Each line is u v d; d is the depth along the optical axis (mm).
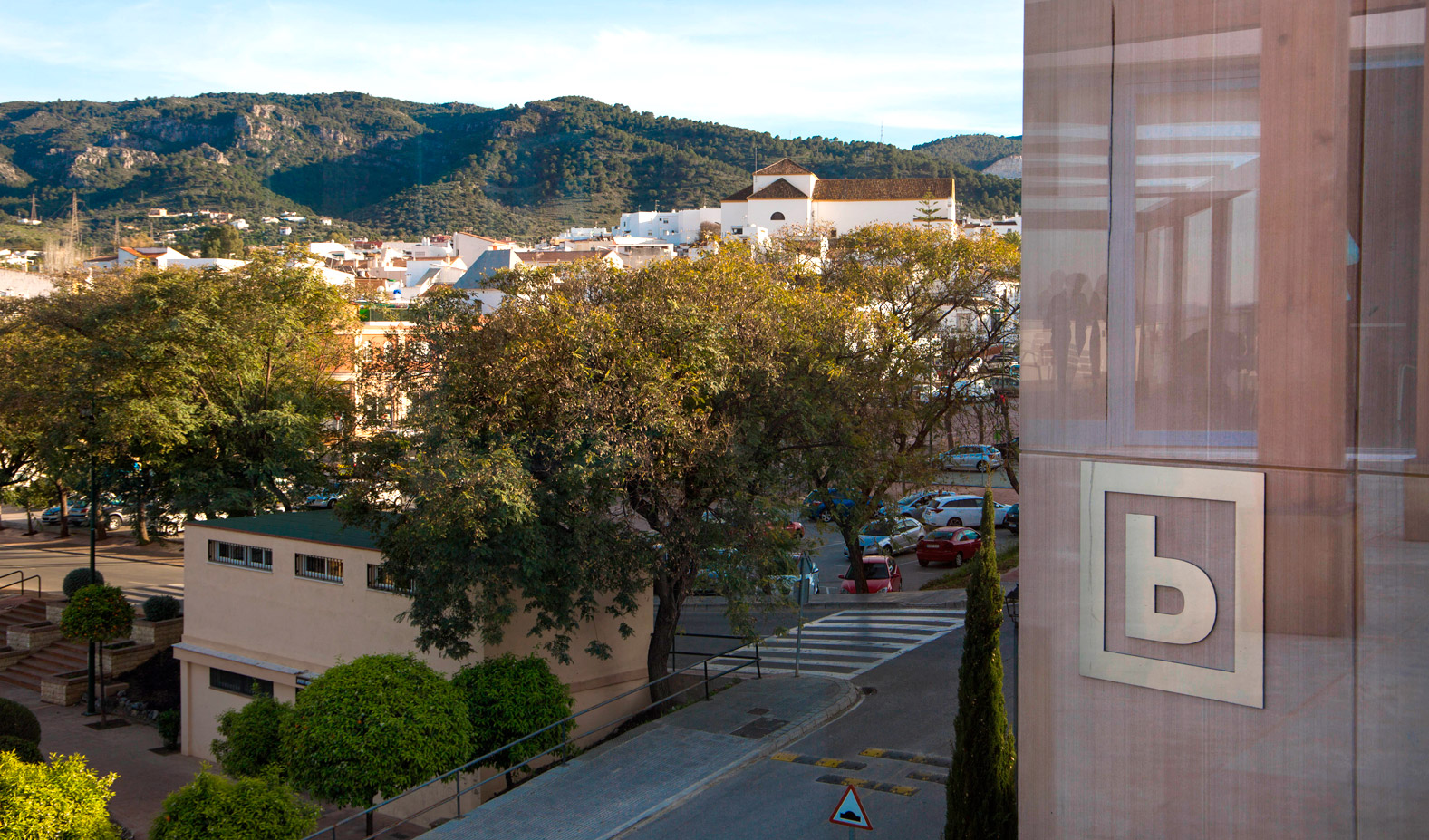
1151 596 5133
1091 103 5391
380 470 18422
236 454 29047
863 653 21750
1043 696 5512
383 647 18469
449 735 13586
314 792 13203
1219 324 5004
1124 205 5285
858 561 29297
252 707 15992
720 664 21656
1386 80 4605
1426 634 4465
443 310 17625
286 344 29375
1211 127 5039
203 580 22141
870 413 20844
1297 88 4789
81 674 26172
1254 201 4914
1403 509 4543
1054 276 5523
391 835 16500
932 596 27547
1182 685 5020
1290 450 4773
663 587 18188
